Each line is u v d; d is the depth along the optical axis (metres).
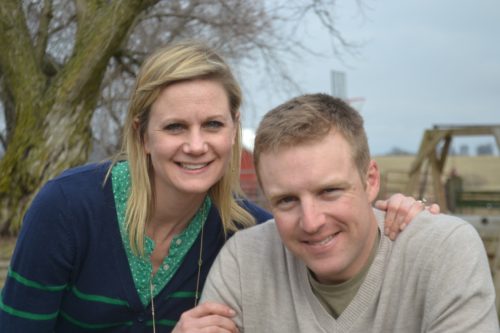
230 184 2.36
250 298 2.05
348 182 1.74
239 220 2.47
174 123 2.07
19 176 9.52
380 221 1.94
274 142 1.73
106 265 2.24
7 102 11.46
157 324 2.35
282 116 1.76
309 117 1.72
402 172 12.55
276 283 2.02
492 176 18.14
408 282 1.81
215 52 2.16
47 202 2.15
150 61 2.11
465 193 11.15
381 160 18.69
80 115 9.89
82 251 2.20
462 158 20.52
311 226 1.72
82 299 2.27
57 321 2.39
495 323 1.69
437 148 9.84
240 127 2.33
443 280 1.74
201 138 2.09
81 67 9.71
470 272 1.73
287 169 1.73
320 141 1.71
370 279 1.83
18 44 10.14
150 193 2.23
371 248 1.86
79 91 9.78
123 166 2.30
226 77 2.14
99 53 9.70
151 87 2.06
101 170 2.30
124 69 12.75
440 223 1.86
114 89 13.05
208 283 2.14
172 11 12.89
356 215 1.76
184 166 2.12
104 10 9.84
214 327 1.97
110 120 13.13
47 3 11.10
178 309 2.36
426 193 11.85
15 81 10.08
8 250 8.47
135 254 2.25
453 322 1.69
